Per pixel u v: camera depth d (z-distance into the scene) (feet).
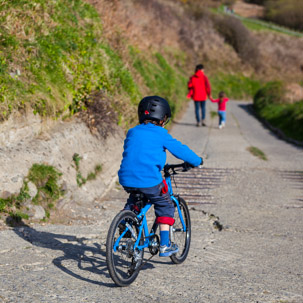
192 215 22.08
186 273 14.43
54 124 24.72
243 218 21.71
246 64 116.47
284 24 178.50
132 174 13.03
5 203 18.62
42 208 19.92
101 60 34.60
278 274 14.62
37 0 30.45
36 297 11.60
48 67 26.14
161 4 108.17
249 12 192.85
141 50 60.54
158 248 14.12
